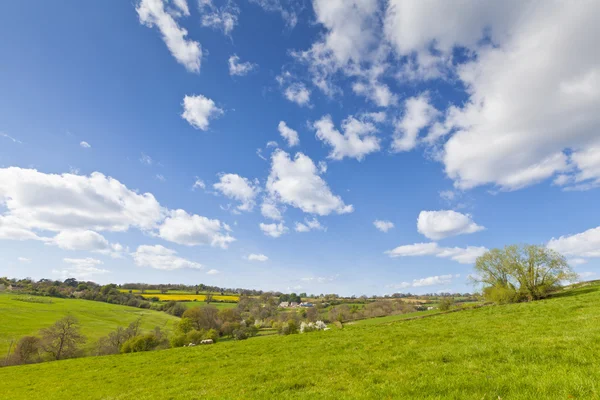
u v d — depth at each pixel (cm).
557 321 2120
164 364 2738
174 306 15138
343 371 1548
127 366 2886
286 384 1431
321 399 1122
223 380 1783
